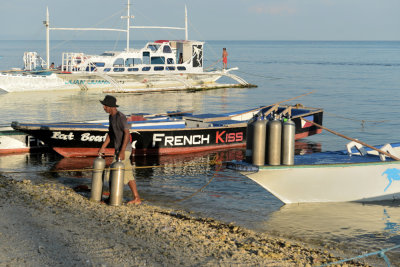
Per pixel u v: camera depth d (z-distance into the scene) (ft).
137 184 42.29
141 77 141.38
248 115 70.28
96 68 134.72
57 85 133.90
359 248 27.91
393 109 99.91
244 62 312.50
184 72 142.20
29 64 148.46
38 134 51.06
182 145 57.77
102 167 32.58
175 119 62.03
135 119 59.41
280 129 33.22
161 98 123.75
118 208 31.12
